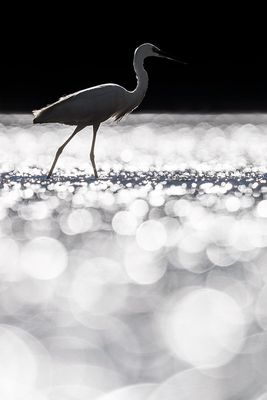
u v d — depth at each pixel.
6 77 78.88
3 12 81.12
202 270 10.55
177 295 9.20
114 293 9.30
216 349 7.32
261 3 82.31
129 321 8.16
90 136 42.12
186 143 35.66
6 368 6.82
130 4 83.94
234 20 81.00
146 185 19.52
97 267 10.73
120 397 6.21
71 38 82.00
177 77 76.81
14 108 75.06
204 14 83.06
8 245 12.24
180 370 6.79
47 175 21.94
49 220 14.53
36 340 7.50
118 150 33.00
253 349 7.33
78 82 80.19
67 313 8.45
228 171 23.11
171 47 81.06
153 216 14.96
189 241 12.64
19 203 16.58
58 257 11.38
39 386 6.46
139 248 12.05
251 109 72.00
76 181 20.39
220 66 78.94
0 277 10.16
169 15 83.00
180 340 7.56
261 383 6.50
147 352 7.22
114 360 7.01
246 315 8.38
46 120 20.47
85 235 13.13
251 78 78.31
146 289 9.51
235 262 11.06
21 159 28.28
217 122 50.75
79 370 6.76
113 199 17.11
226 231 13.49
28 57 79.75
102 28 82.75
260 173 22.38
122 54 82.62
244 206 16.05
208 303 8.83
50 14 82.44
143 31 83.00
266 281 9.88
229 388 6.38
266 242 12.52
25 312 8.48
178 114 66.44
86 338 7.55
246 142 35.31
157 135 41.03
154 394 6.27
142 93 21.08
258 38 80.19
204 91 75.62
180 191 18.33
